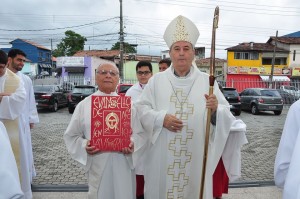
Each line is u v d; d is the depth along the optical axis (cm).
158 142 267
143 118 268
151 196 272
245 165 628
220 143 259
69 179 519
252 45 3491
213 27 237
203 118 262
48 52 4881
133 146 262
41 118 1352
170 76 271
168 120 255
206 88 269
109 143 254
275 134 1020
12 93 350
